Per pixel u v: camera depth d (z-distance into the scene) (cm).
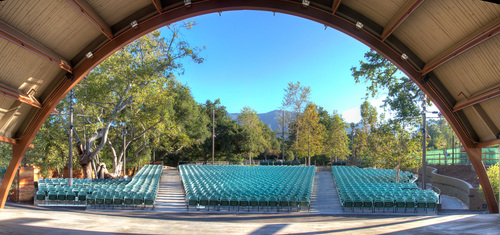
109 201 1755
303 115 5756
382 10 1147
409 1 1009
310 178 2819
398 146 2734
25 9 965
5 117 1248
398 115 2817
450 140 7356
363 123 4150
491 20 922
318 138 5450
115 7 1134
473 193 1959
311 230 997
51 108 1323
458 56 1128
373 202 1728
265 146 7431
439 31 1091
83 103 2862
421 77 1298
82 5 1020
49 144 3431
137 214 1593
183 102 5191
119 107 2803
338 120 6294
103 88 2578
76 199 1886
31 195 2055
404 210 1792
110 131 3538
